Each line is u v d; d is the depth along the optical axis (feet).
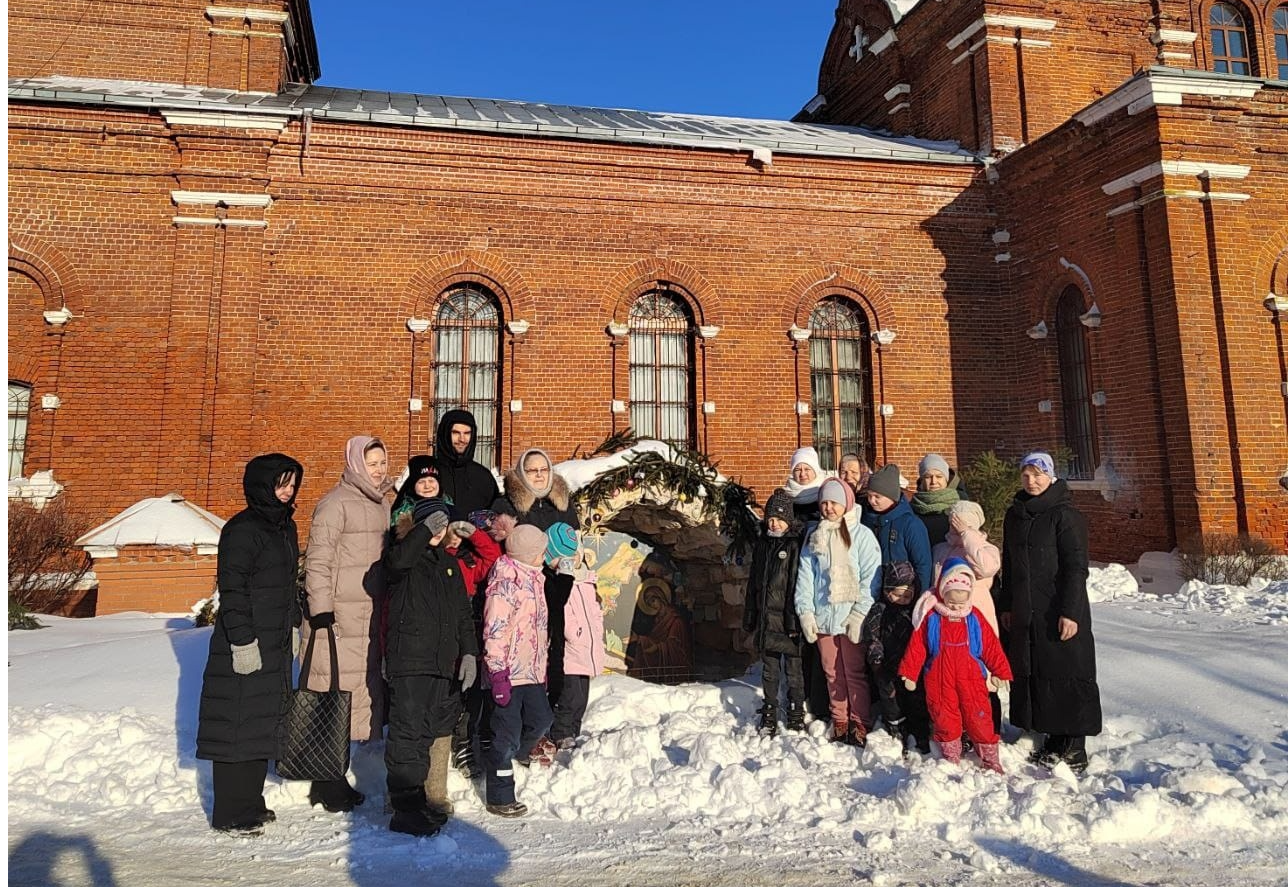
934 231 53.72
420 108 55.06
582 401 47.70
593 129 48.96
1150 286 43.19
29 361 42.01
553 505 20.75
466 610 17.02
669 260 49.88
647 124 59.21
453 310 47.70
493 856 14.30
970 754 18.47
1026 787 16.51
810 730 20.31
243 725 15.31
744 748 19.22
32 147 42.63
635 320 50.06
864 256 52.65
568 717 19.45
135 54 53.26
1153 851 14.33
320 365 44.75
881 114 68.23
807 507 22.53
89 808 16.49
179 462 42.39
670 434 49.62
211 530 37.58
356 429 44.70
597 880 13.30
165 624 31.94
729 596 25.73
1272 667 22.54
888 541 19.92
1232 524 40.24
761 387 50.24
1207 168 42.50
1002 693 22.53
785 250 51.57
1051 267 50.34
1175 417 41.45
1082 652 18.03
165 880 13.17
